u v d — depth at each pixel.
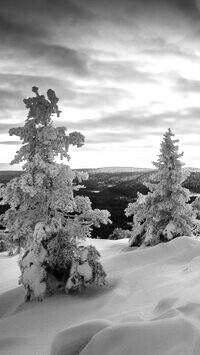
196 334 4.89
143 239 23.84
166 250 18.28
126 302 11.29
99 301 11.82
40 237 13.07
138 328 5.25
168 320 5.31
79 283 12.99
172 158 22.72
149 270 15.38
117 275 15.21
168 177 22.70
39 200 14.02
